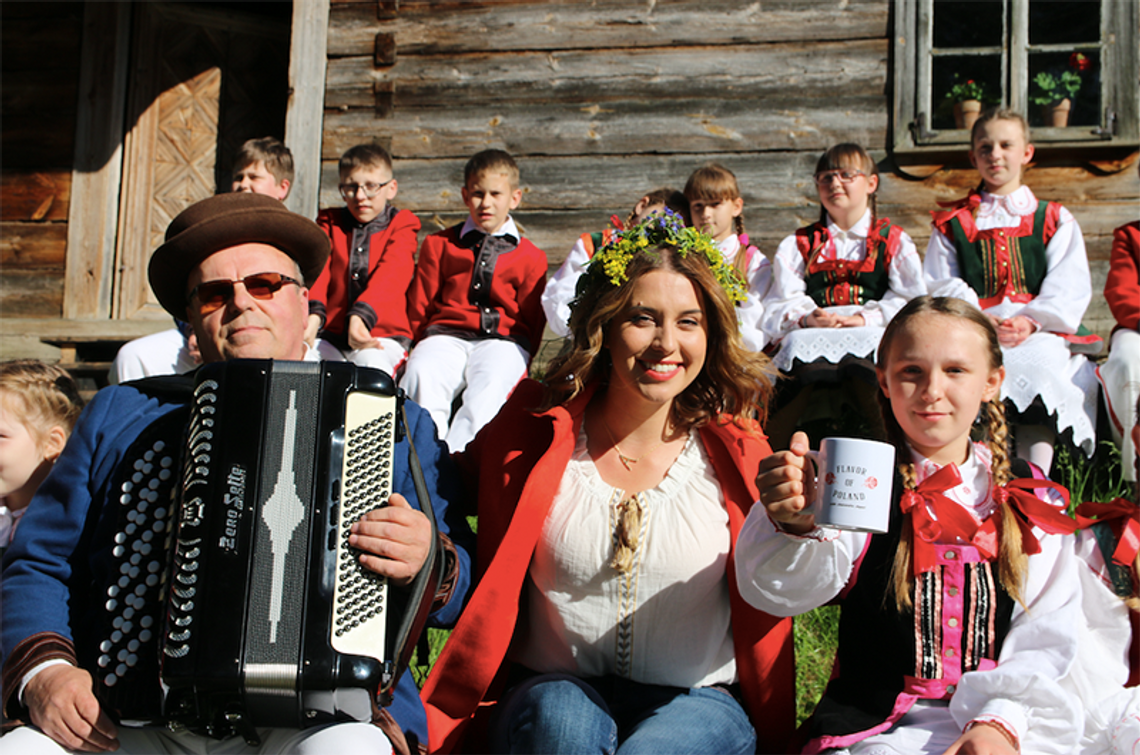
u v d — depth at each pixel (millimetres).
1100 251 5980
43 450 2934
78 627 2191
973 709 2117
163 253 2484
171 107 7887
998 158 4746
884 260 4676
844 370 4234
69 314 7422
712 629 2428
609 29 6633
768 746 2424
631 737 2180
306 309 2688
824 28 6402
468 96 6727
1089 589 2309
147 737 2191
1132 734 2107
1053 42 6137
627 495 2451
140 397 2410
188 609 1944
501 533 2479
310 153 6762
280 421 2104
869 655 2309
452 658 2385
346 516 2059
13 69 7629
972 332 2301
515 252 5086
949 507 2250
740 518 2424
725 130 6461
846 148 4730
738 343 2529
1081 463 4133
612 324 2504
